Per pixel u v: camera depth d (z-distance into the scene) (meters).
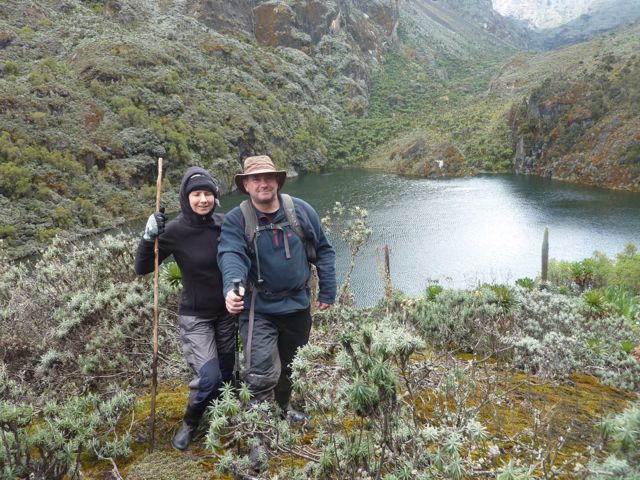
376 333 1.48
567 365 3.37
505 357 3.51
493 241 39.38
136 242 3.76
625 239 39.53
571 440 2.28
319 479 1.58
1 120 57.00
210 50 114.62
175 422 2.53
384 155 104.19
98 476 2.13
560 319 4.25
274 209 2.23
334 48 151.50
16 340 3.12
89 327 3.16
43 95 66.19
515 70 146.38
